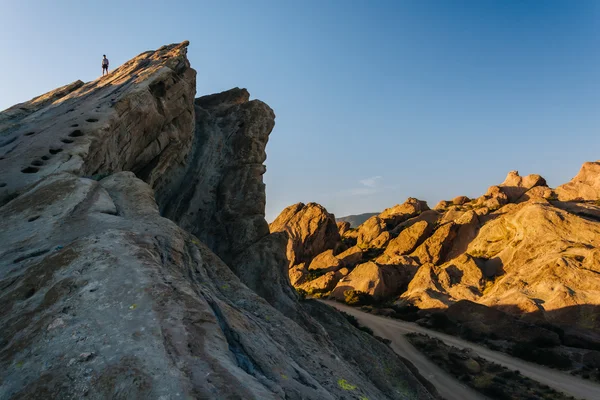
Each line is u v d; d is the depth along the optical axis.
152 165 34.50
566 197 119.19
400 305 79.56
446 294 78.06
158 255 12.80
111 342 8.09
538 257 74.62
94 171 25.81
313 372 12.79
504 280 71.75
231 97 51.34
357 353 28.73
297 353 13.65
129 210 18.12
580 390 41.66
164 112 34.38
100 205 17.45
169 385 7.00
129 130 30.52
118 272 10.74
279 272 33.28
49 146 23.73
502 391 40.94
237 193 38.41
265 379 8.94
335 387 12.33
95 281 10.29
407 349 55.69
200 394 6.93
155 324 8.75
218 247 35.19
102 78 40.75
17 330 8.80
